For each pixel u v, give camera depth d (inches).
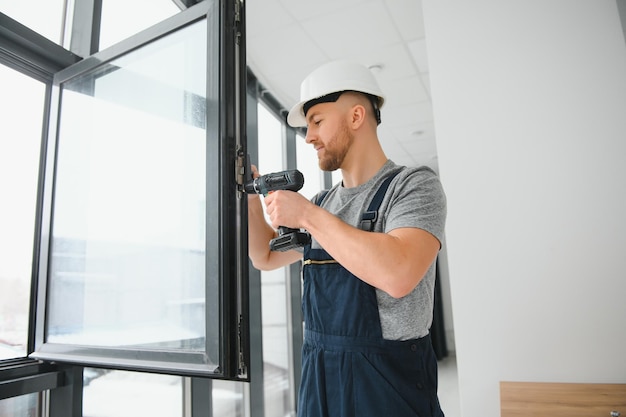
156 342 38.0
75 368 51.7
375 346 33.3
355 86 38.2
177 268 37.5
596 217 65.6
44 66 53.6
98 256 45.4
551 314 66.1
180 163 38.6
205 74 36.8
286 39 100.4
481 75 75.3
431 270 37.2
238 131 35.4
